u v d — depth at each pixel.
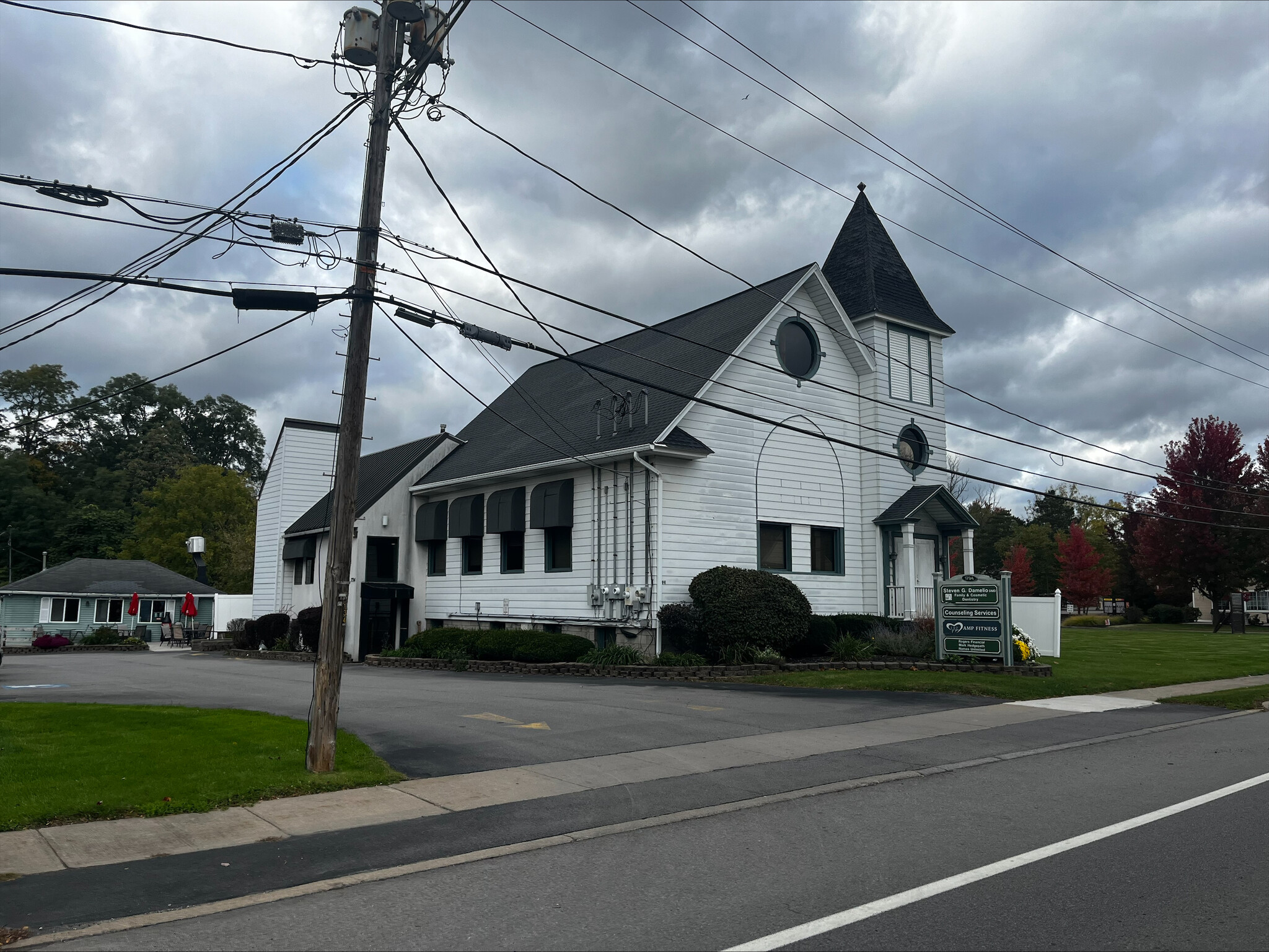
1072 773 10.73
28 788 9.06
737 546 23.00
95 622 49.84
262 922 5.91
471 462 29.27
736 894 6.36
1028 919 5.81
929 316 27.34
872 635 22.86
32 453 78.19
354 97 12.62
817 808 9.02
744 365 23.53
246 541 60.59
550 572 25.05
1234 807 8.91
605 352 31.50
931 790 9.81
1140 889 6.39
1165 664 24.61
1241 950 5.30
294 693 17.84
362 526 30.03
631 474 22.58
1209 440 48.19
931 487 25.78
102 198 11.58
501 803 9.05
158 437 78.88
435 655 24.94
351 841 7.79
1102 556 61.34
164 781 9.40
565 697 16.69
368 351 10.94
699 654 21.34
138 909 6.16
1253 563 46.69
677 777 10.24
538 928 5.74
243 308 10.87
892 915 5.87
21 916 6.01
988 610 20.58
